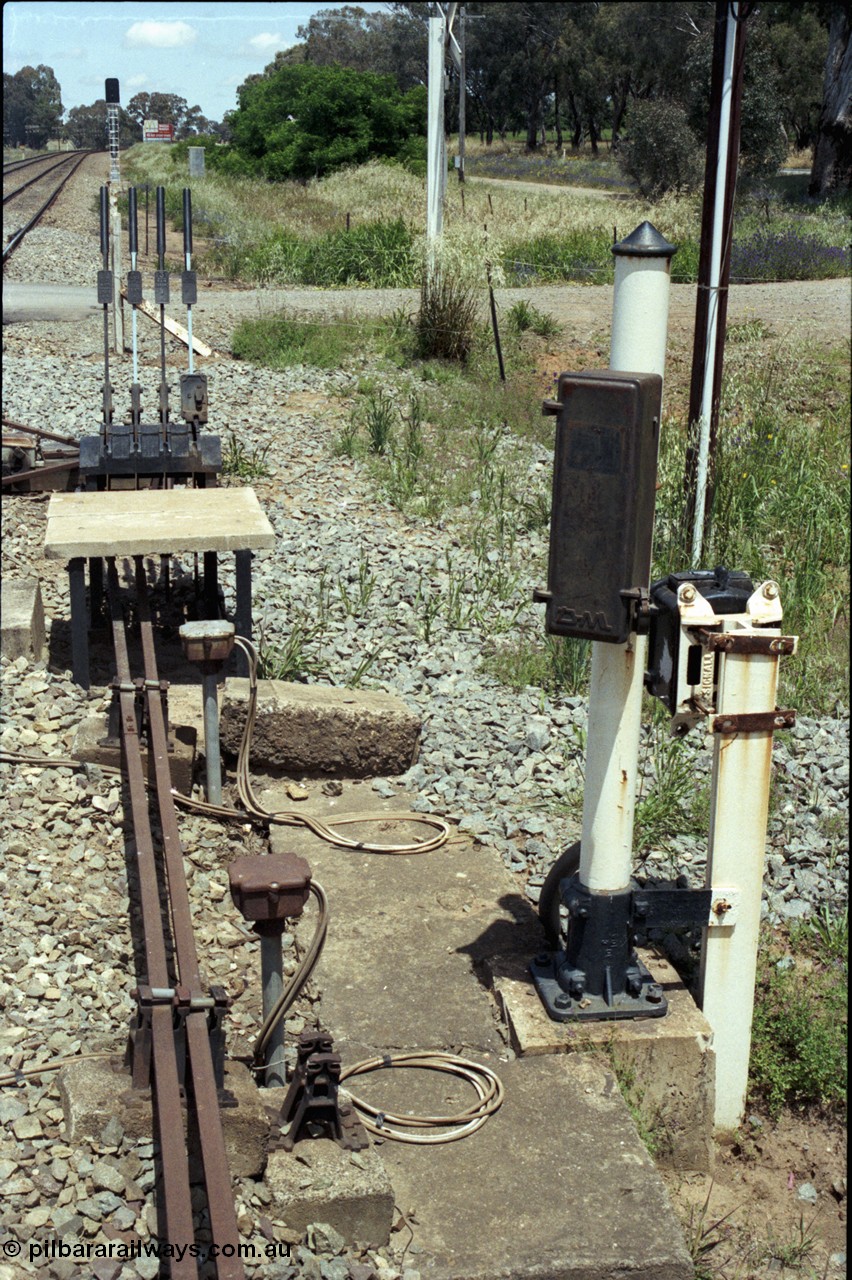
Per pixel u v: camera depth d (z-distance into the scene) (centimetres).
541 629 749
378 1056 379
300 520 916
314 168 3512
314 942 346
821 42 2567
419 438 1115
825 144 2655
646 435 346
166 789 432
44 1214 297
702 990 397
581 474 349
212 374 1309
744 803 379
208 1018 320
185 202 662
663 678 374
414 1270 305
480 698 642
